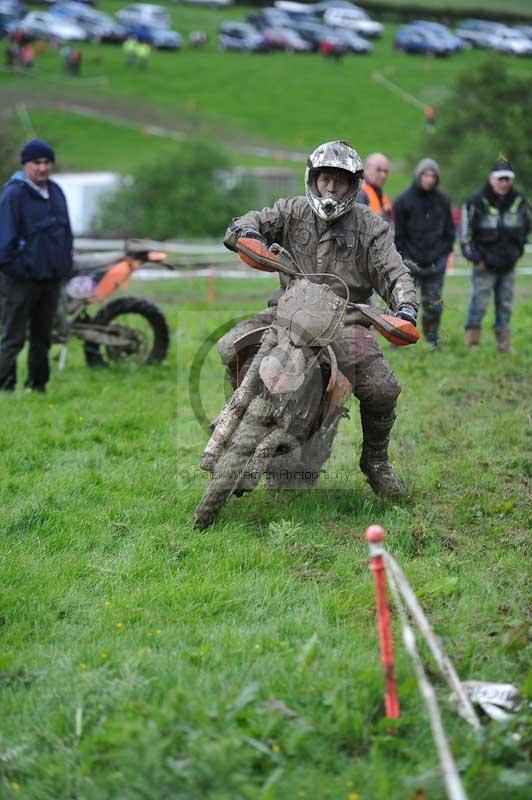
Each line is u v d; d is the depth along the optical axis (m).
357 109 138.25
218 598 11.41
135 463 16.14
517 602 11.41
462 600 11.40
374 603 11.38
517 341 26.22
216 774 7.80
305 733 8.42
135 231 85.56
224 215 88.62
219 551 12.73
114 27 168.12
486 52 173.00
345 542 13.16
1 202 19.34
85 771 8.14
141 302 23.53
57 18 169.38
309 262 13.95
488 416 19.00
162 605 11.33
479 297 24.86
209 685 9.38
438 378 22.02
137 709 8.74
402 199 24.02
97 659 9.98
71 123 127.25
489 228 24.22
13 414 18.73
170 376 22.59
